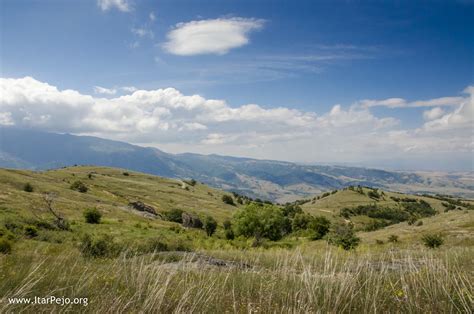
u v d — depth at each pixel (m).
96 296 6.22
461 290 6.11
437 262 8.30
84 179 168.25
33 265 7.36
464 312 5.68
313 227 78.81
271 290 6.98
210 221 84.94
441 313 5.77
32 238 27.34
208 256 15.34
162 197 170.50
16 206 63.62
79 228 51.31
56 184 124.50
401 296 6.50
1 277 6.57
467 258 11.31
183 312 5.68
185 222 100.38
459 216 78.06
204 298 6.46
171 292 6.74
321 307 6.12
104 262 10.48
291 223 106.31
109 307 5.73
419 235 56.78
